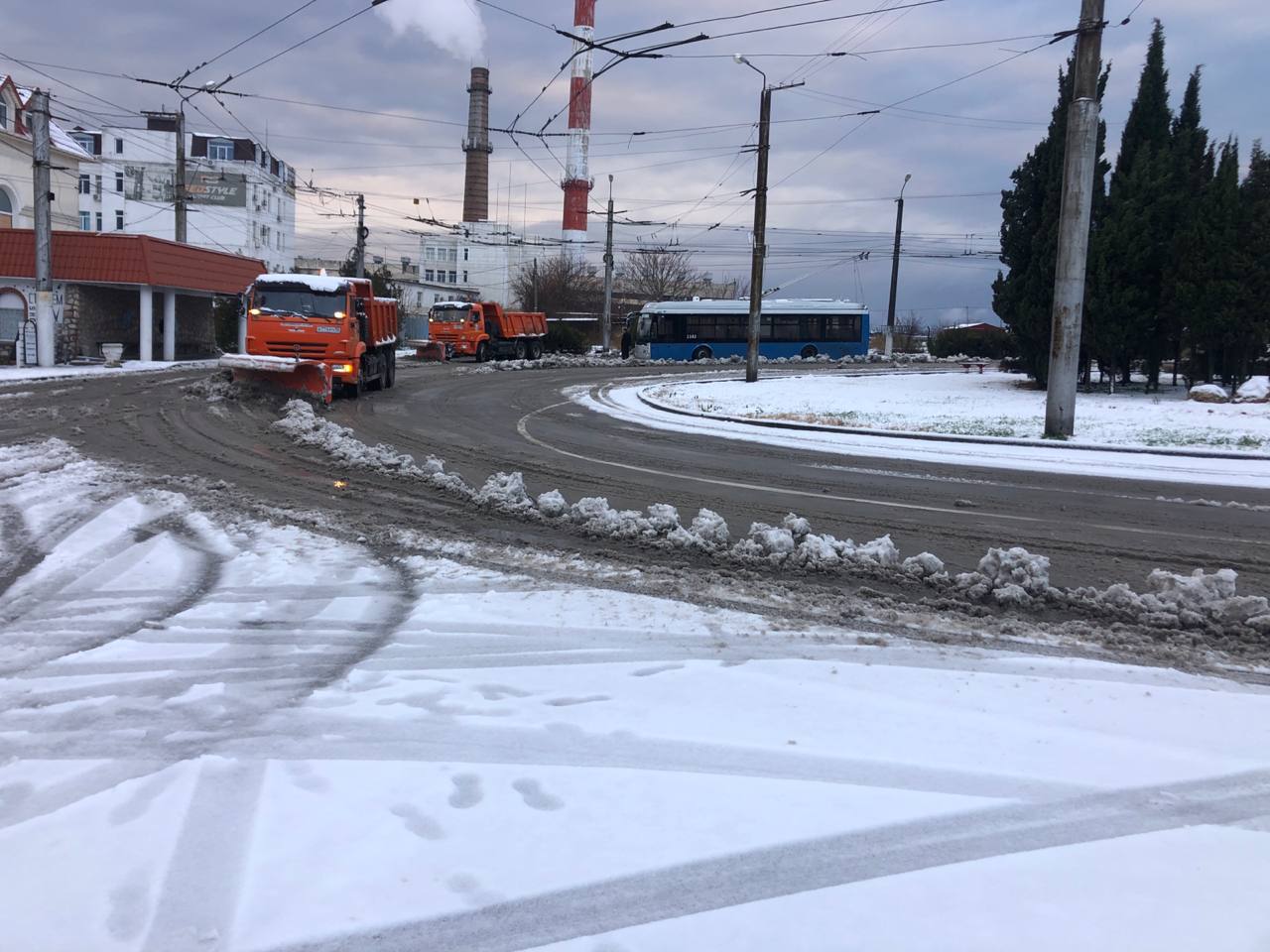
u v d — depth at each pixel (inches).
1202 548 361.4
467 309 1766.7
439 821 138.1
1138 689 197.6
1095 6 673.0
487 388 1138.7
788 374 1592.0
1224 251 1000.9
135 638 226.8
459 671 203.6
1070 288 709.9
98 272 1215.6
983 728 174.2
